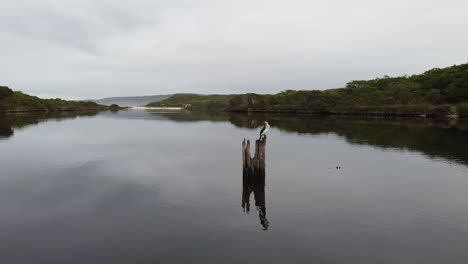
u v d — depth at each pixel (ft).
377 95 426.92
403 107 359.05
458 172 88.69
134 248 43.47
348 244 44.78
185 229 49.47
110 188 71.10
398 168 93.56
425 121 282.36
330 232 48.67
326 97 443.32
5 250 42.83
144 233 48.03
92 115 409.28
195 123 273.95
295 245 44.42
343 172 88.22
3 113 396.37
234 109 576.20
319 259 40.73
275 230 49.21
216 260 40.37
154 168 91.20
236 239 46.11
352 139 159.12
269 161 103.45
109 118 342.23
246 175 72.95
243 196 65.92
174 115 435.94
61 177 80.23
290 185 74.64
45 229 49.42
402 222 52.85
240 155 113.60
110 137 163.63
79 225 50.96
